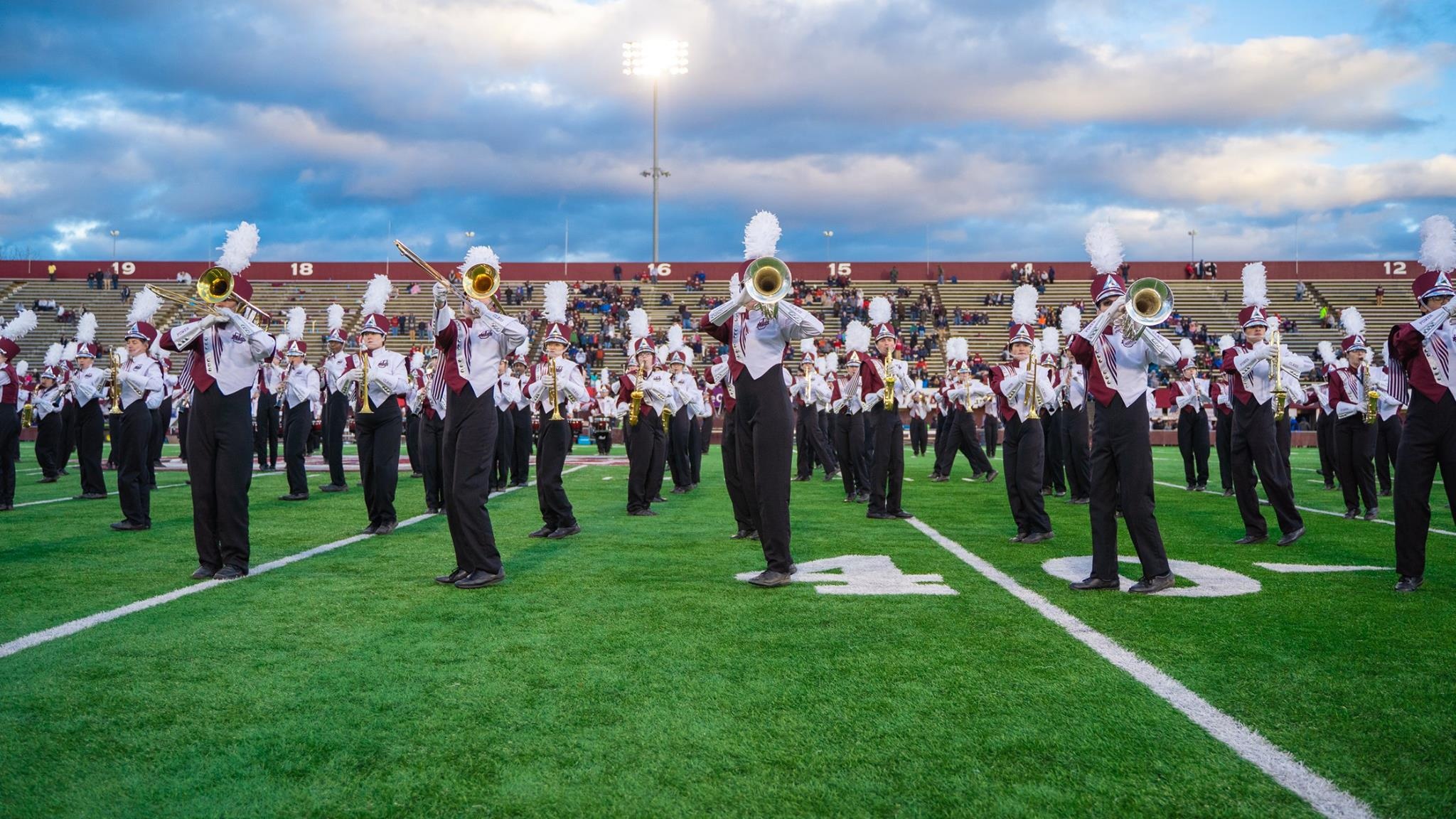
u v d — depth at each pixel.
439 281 5.61
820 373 14.86
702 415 13.39
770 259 5.41
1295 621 4.59
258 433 15.30
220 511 5.82
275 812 2.52
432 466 9.72
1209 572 6.09
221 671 3.75
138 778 2.72
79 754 2.90
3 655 3.97
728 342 5.83
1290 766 2.79
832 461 14.44
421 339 37.97
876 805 2.54
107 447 23.36
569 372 7.71
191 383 5.82
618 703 3.35
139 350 8.20
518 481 12.70
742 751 2.91
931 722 3.16
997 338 39.59
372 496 8.02
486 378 5.62
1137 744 2.95
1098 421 5.43
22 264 42.56
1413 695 3.42
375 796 2.61
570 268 43.56
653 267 43.12
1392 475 14.99
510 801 2.57
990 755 2.87
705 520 9.05
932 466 18.14
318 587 5.52
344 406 11.91
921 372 35.69
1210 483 13.95
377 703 3.36
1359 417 9.27
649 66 42.31
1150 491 5.35
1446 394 5.27
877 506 9.20
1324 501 11.16
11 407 9.74
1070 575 5.94
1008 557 6.69
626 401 9.66
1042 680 3.61
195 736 3.05
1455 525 8.60
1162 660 3.88
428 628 4.46
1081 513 9.84
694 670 3.74
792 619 4.65
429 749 2.93
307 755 2.89
